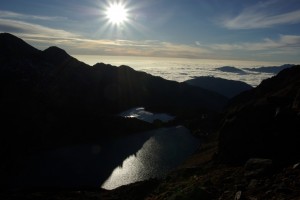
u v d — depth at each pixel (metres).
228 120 37.75
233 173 20.33
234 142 32.75
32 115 146.25
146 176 93.56
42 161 111.25
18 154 116.50
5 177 92.75
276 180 15.59
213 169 31.77
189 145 135.25
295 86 48.22
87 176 94.50
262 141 28.73
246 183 17.03
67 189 77.31
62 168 103.12
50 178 92.62
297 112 27.53
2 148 115.31
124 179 91.56
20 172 98.19
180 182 30.50
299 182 14.38
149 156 116.94
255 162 19.55
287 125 27.00
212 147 77.50
